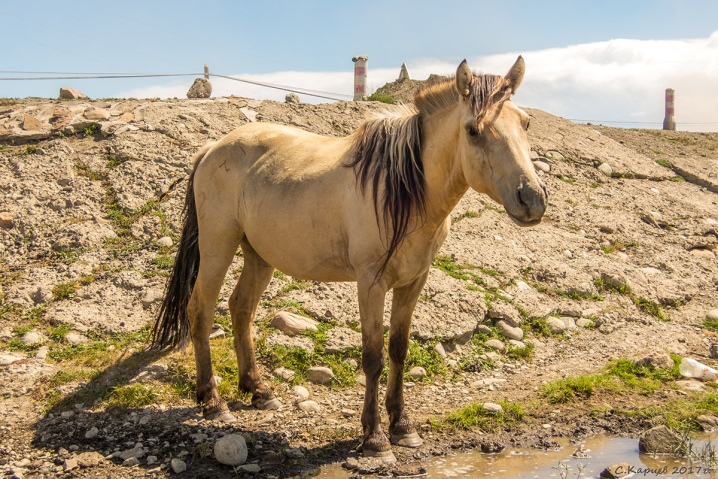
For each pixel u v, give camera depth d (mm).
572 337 6703
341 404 5164
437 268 7277
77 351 5480
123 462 4156
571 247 8531
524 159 3785
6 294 6172
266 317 6051
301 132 5316
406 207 4133
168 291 5379
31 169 7984
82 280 6457
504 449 4508
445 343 6160
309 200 4547
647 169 11734
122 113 9383
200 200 5207
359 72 14039
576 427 4844
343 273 4590
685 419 4957
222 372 5438
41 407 4836
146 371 5273
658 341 6609
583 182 10734
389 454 4293
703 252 9000
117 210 7586
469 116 3889
